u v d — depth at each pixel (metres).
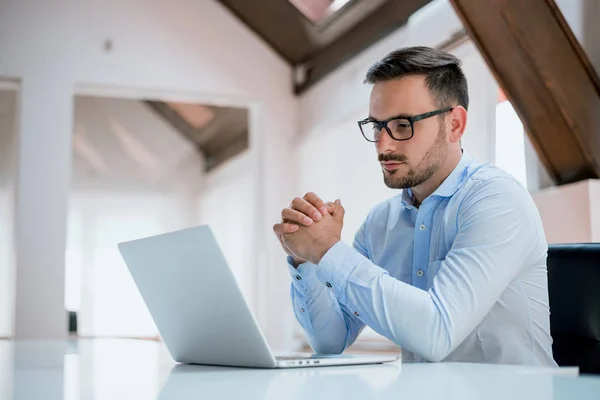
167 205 9.73
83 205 9.55
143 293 1.22
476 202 1.41
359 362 1.11
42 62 4.83
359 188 4.48
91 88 4.99
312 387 0.79
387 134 1.48
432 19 3.70
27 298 4.64
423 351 1.23
